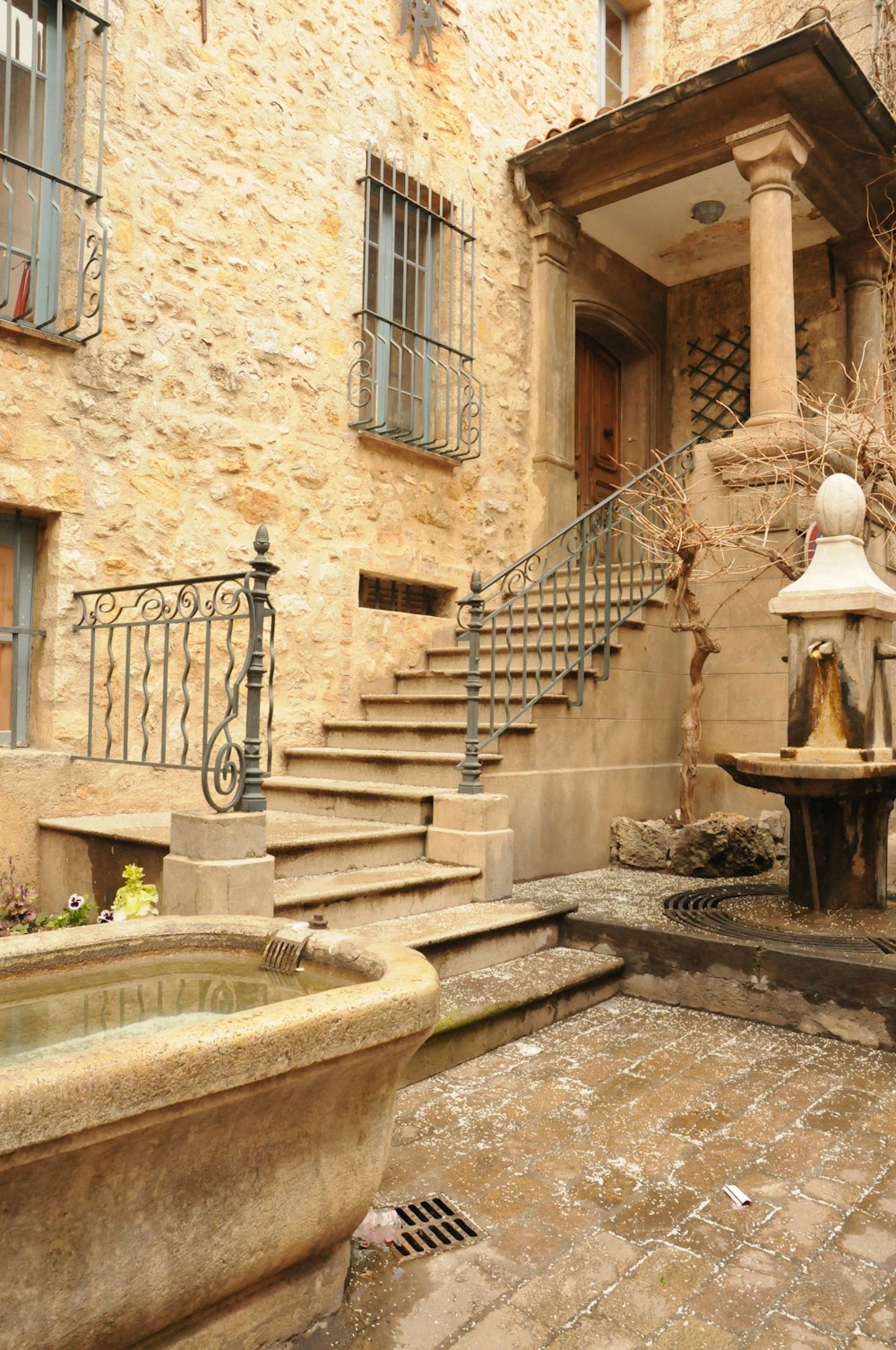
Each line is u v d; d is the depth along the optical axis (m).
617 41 9.43
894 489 6.40
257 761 3.33
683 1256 2.11
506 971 3.74
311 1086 1.70
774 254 6.41
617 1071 3.16
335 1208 1.83
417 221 6.66
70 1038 1.84
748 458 5.97
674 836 5.41
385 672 6.30
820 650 4.22
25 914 4.07
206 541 5.27
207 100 5.34
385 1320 1.88
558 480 7.70
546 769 5.20
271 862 3.26
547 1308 1.92
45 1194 1.37
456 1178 2.44
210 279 5.32
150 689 4.97
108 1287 1.47
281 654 5.67
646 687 6.02
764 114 6.45
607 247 8.59
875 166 7.12
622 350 9.12
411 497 6.58
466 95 7.16
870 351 8.03
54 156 4.81
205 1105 1.51
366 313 6.12
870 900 4.27
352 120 6.19
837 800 4.22
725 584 6.19
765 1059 3.29
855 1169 2.51
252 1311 1.74
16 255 4.69
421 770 4.95
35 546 4.77
